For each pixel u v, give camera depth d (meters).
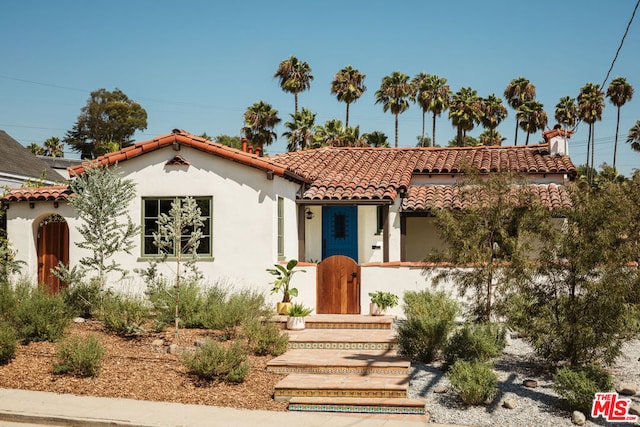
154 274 13.89
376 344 12.17
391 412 8.99
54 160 47.28
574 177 20.62
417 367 11.02
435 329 11.31
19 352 11.49
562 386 9.05
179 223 13.39
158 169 16.16
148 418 8.60
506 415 8.80
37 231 17.42
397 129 57.09
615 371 10.92
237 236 15.70
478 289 12.02
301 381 9.91
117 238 14.28
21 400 9.33
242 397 9.66
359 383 9.74
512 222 11.84
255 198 15.68
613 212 10.20
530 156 22.23
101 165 15.78
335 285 15.30
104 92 85.81
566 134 22.14
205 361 10.24
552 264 10.44
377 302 14.71
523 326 10.66
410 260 21.27
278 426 8.36
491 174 12.53
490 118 58.38
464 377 9.39
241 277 15.61
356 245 20.31
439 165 20.97
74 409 8.96
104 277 14.50
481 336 10.81
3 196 17.33
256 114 49.50
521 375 10.60
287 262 15.68
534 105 57.59
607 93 64.00
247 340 12.45
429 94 57.62
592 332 9.92
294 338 12.55
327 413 9.04
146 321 13.48
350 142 47.41
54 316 12.52
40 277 17.36
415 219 21.38
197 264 15.82
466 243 11.86
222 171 15.88
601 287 9.80
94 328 13.21
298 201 17.67
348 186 18.16
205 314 13.52
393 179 18.86
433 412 8.95
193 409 9.05
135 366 10.84
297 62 56.38
